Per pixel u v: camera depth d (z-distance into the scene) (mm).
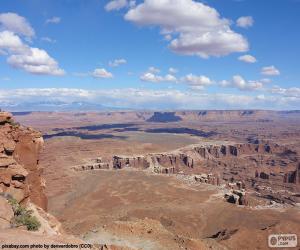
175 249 55281
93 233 57500
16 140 44875
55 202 166625
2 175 38938
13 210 34844
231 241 101312
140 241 56125
